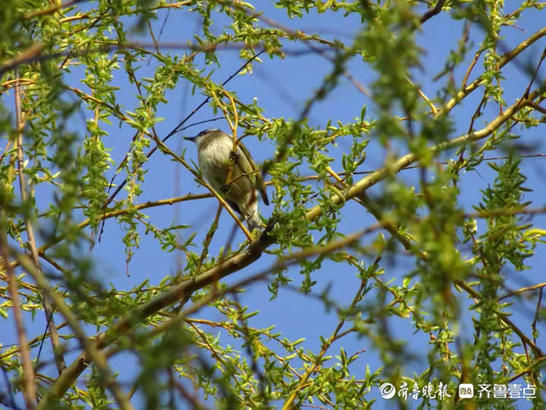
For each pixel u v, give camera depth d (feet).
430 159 15.53
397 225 23.35
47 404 18.06
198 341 29.84
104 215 27.55
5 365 28.32
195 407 15.26
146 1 20.61
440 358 24.99
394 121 15.64
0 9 18.52
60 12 26.53
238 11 28.58
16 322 17.97
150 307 27.25
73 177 19.29
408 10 16.08
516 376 24.77
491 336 25.34
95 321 22.59
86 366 25.88
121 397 15.78
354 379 27.96
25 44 19.86
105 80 27.55
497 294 21.95
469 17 19.04
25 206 18.99
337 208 27.04
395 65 15.38
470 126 27.32
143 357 15.11
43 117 23.95
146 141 28.25
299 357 30.07
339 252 25.04
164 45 19.20
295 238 26.78
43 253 26.71
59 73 22.02
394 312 25.79
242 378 28.17
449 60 16.61
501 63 27.78
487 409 22.39
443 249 15.57
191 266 29.91
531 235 25.00
